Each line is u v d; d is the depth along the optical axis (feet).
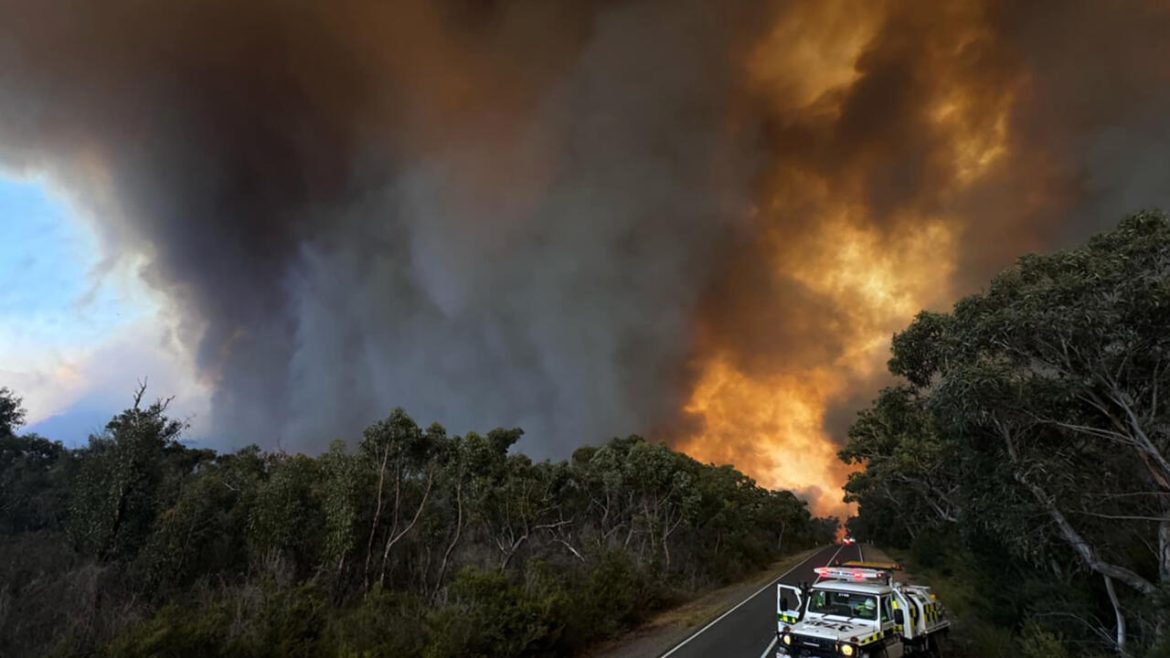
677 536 110.11
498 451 80.64
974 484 41.63
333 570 53.16
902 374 49.01
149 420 47.65
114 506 43.68
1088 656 36.37
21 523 62.08
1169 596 31.48
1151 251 30.73
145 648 27.63
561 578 60.49
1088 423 37.32
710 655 43.83
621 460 105.29
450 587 48.26
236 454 78.64
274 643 33.32
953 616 55.77
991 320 34.88
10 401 85.46
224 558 50.52
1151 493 33.58
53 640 29.48
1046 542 37.32
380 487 58.70
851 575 39.58
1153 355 32.37
